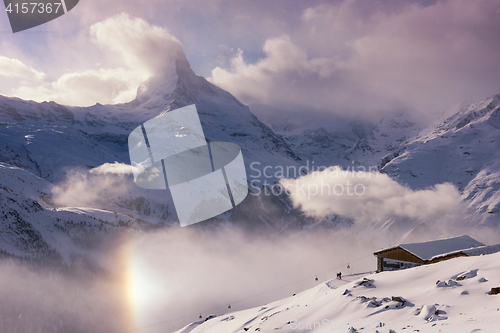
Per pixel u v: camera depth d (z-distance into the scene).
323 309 18.95
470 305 13.09
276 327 18.47
